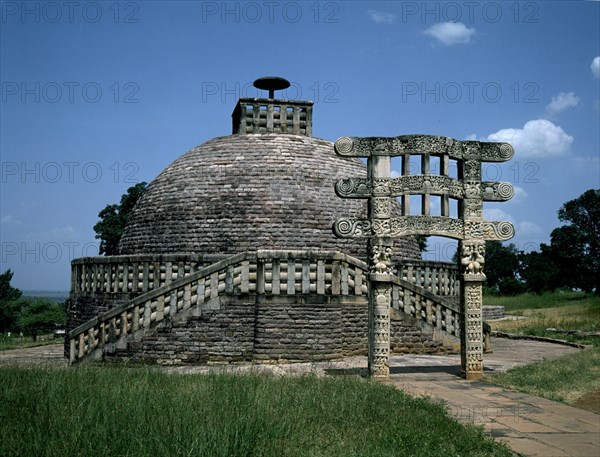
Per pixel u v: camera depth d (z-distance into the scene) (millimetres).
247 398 10062
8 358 21797
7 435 8227
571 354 18828
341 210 25000
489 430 9469
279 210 24344
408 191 15172
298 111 28922
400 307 20766
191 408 9375
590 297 60375
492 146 15727
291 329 18969
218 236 24125
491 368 17172
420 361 18672
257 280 19109
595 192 81562
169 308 18953
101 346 18609
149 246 25125
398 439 8461
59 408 9328
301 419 9266
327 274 19328
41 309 51531
